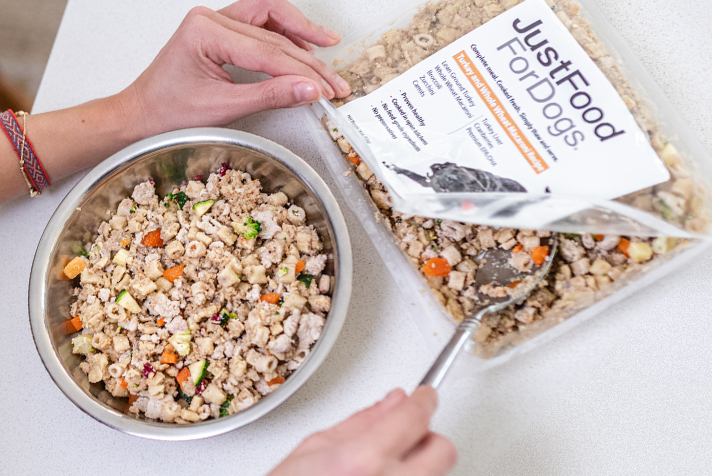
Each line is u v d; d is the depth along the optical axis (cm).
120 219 55
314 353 47
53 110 59
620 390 53
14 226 58
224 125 56
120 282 53
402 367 52
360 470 39
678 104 53
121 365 51
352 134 52
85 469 53
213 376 51
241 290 52
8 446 54
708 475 51
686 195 48
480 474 53
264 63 53
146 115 56
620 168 48
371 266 54
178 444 52
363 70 54
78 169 58
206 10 54
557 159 49
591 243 50
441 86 51
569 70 50
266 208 54
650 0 55
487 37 51
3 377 55
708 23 54
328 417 52
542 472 52
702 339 52
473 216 49
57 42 61
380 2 58
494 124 50
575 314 49
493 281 50
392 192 51
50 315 51
